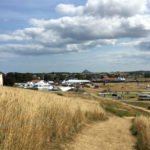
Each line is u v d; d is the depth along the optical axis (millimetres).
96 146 11898
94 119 22328
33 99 13758
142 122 17984
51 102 15477
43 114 11695
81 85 176250
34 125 9281
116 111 39375
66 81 182375
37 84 111250
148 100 102938
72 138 12453
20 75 146125
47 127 10609
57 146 10336
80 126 16078
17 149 7500
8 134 7566
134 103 88750
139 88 184750
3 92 13203
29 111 10148
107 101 66250
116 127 19453
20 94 14344
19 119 8812
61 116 13664
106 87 181250
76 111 17734
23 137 7930
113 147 12234
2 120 8141
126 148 12344
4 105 9617
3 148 7164
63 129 12539
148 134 13203
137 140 13945
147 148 11812
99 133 15445
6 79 105000
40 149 8695
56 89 106312
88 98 64188
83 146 11438
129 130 18156
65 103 17734
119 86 195750
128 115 38125
